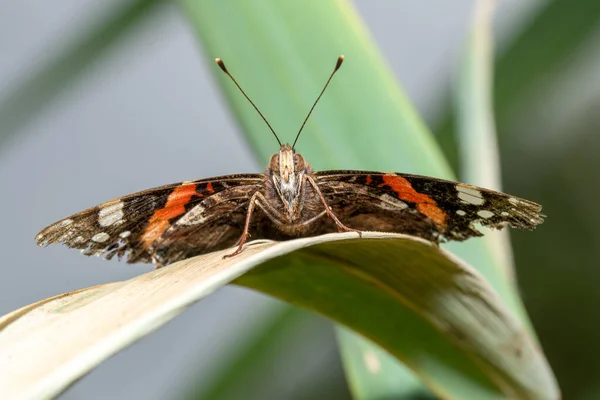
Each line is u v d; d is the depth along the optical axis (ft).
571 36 0.90
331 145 0.82
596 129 1.38
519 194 1.50
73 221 0.79
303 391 1.32
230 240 0.86
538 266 1.58
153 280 0.68
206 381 0.99
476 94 0.83
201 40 0.83
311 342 1.27
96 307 0.61
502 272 0.81
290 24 0.83
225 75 0.83
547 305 1.57
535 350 0.75
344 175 0.82
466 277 0.74
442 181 0.80
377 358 0.82
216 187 0.83
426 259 0.73
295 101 0.82
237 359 0.98
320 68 0.82
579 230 1.53
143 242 0.82
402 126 0.82
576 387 1.51
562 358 1.54
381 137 0.82
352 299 0.77
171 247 0.84
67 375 0.48
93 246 0.80
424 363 0.78
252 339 0.98
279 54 0.83
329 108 0.82
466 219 0.81
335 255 0.74
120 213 0.80
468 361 0.77
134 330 0.52
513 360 0.76
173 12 0.89
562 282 1.57
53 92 0.88
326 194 0.84
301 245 0.69
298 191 0.84
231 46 0.83
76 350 0.53
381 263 0.74
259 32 0.83
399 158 0.82
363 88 0.82
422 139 0.82
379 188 0.82
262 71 0.83
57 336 0.56
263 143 0.84
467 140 0.83
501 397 0.78
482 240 0.82
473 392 0.78
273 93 0.83
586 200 1.50
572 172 1.47
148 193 0.81
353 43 0.82
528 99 0.94
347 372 0.82
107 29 0.88
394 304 0.76
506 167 1.46
